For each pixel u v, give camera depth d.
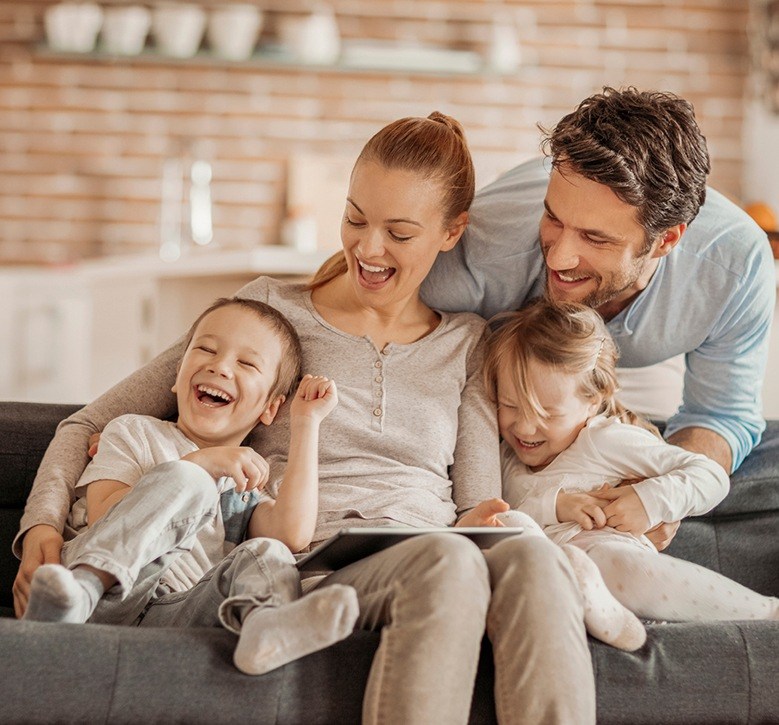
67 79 5.14
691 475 1.96
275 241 5.19
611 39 5.24
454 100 5.22
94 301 4.12
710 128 5.29
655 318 2.13
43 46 5.06
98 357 4.07
